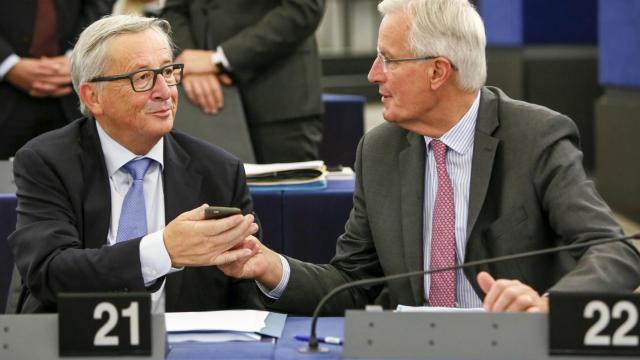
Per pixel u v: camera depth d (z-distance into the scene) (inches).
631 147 264.4
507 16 369.7
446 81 101.9
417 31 101.3
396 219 106.1
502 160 102.7
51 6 176.1
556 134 101.9
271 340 86.3
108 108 104.7
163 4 183.6
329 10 568.7
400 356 76.4
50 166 105.8
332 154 215.0
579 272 91.6
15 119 174.2
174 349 82.4
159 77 104.6
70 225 104.1
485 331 75.9
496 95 107.1
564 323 74.9
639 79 257.8
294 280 103.7
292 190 144.0
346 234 111.3
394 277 84.2
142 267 96.0
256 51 171.5
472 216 101.8
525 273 101.1
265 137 177.8
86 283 97.1
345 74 508.4
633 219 265.1
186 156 109.8
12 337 77.0
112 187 107.7
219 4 175.3
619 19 270.2
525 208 100.9
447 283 102.9
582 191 98.7
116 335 76.7
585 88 360.8
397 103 103.3
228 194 109.7
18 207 106.1
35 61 173.0
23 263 101.8
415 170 106.0
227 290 109.5
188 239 95.2
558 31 362.0
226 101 172.2
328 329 90.4
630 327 74.5
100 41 104.5
